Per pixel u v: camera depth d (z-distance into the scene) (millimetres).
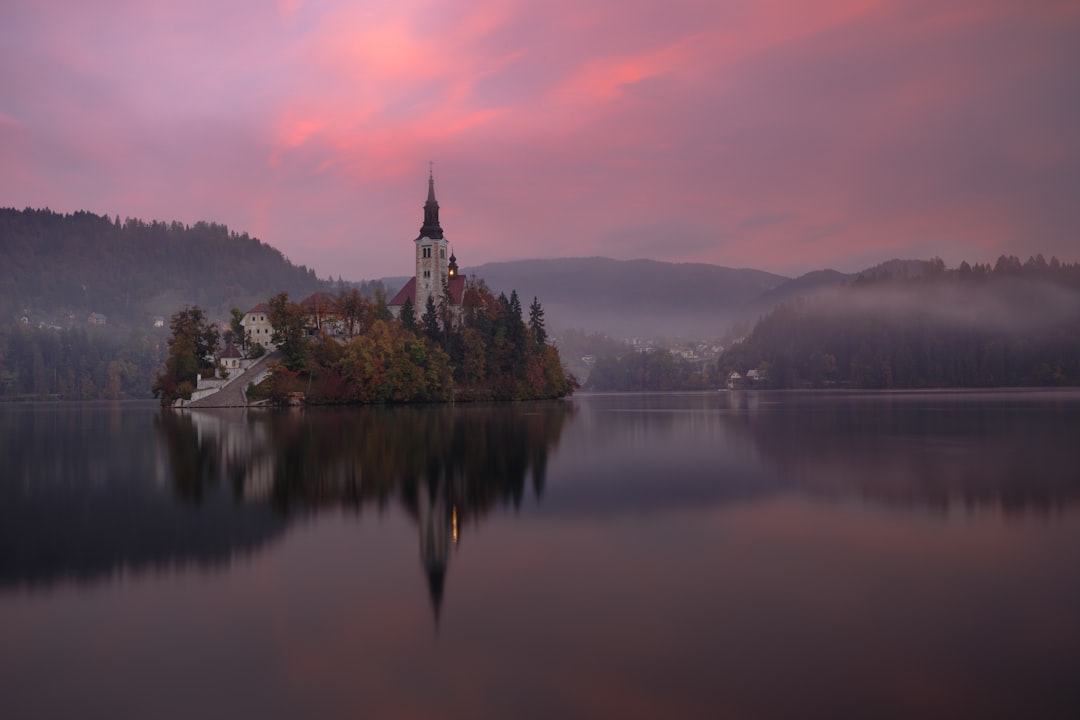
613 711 20844
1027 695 21578
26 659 24234
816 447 84688
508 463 69250
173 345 176500
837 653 24328
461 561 35219
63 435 102750
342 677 22938
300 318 170000
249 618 27688
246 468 65812
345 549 37594
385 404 170375
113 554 36719
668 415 150500
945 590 30734
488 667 23469
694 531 41531
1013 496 51875
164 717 20719
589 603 29203
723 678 22641
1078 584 31250
